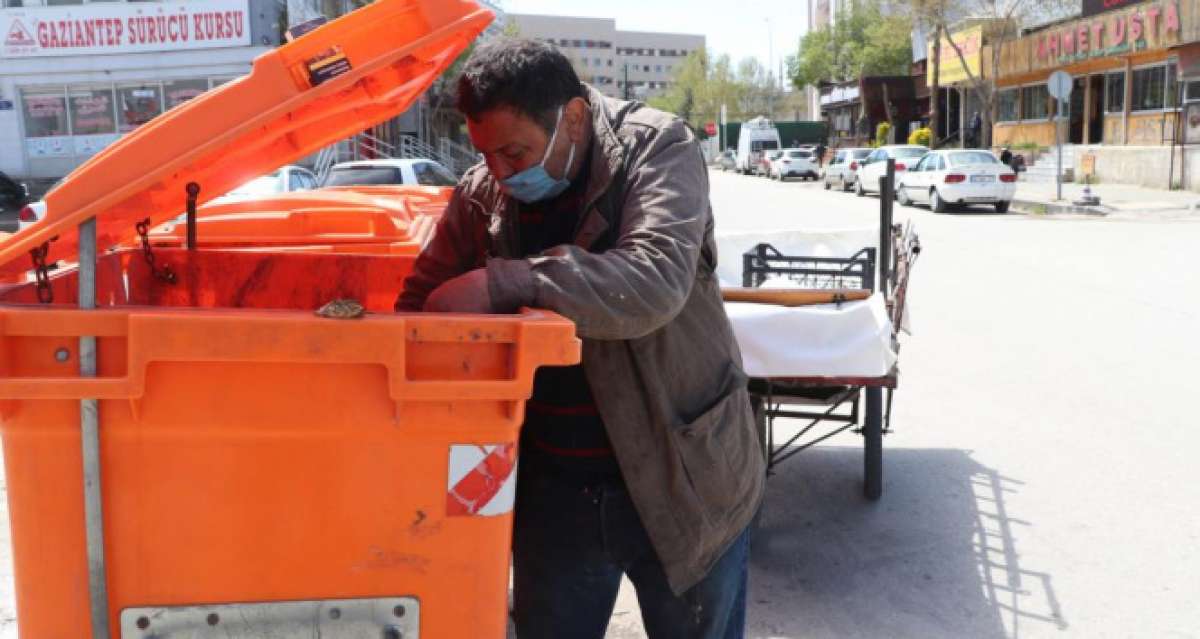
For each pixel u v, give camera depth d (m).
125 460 1.51
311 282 2.66
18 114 26.89
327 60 1.61
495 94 1.84
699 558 2.05
